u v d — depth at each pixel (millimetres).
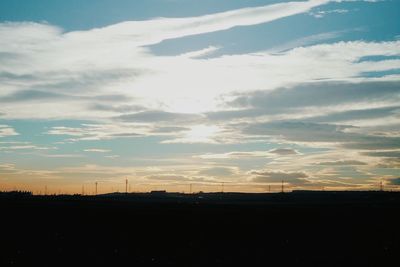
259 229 53656
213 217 63281
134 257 35531
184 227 54500
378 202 107000
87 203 83312
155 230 51906
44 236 45875
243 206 78438
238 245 42156
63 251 37062
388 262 33875
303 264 33000
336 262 33750
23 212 69125
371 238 46344
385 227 55469
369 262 33781
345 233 50844
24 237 44969
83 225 55906
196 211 69062
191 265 32750
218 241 44750
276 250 39375
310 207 78188
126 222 58750
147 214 65625
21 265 31094
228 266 32469
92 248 39125
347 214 68875
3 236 45438
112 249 38969
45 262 32188
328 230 53062
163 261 34188
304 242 43781
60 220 60406
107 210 69688
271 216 65375
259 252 38281
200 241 44656
